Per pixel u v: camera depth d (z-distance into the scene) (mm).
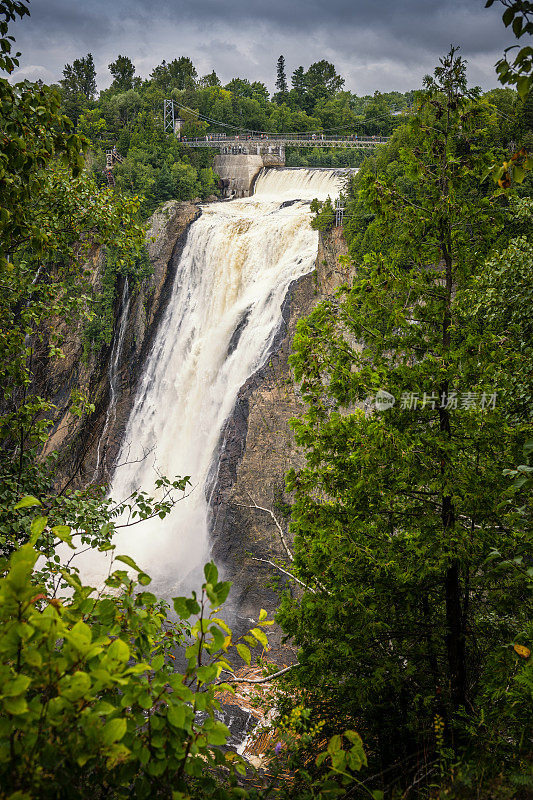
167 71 137875
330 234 46031
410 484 9227
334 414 9789
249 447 42062
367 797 5582
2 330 11875
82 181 12922
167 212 62344
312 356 9984
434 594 9570
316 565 9445
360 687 8227
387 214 9578
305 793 4547
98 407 58312
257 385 43750
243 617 35750
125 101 101812
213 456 44906
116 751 2668
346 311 10031
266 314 48469
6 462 10156
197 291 57250
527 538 5629
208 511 42469
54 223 12773
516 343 10203
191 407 51812
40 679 2686
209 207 65188
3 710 2525
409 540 9578
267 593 36500
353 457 8984
